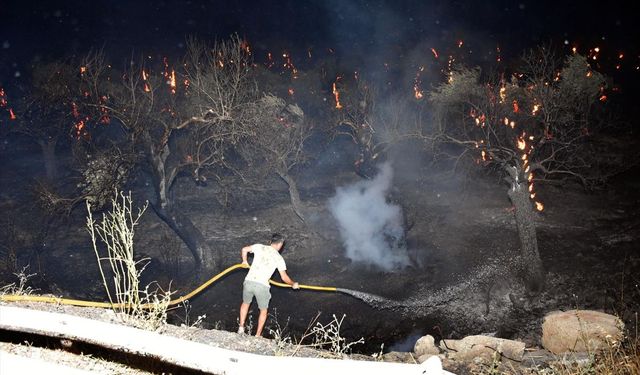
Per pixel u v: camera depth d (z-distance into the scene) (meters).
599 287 15.96
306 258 20.62
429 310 16.31
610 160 24.33
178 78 20.16
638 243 18.14
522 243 16.56
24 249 21.16
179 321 14.54
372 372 3.13
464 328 15.33
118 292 5.07
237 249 21.39
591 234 19.38
